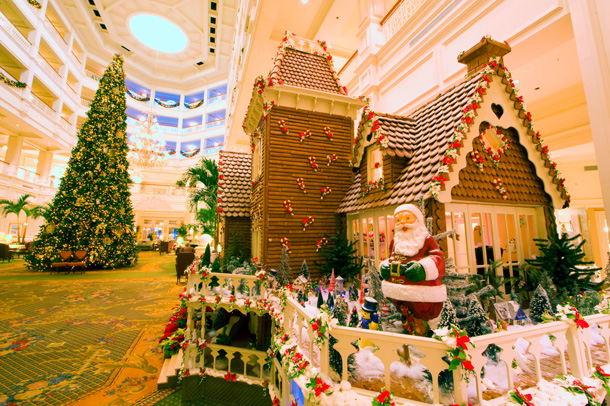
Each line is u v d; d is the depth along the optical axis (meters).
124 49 30.12
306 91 7.09
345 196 7.21
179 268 10.56
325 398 1.85
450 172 3.76
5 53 16.47
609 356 2.28
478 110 4.10
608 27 3.96
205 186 14.77
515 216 4.60
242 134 19.33
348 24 12.98
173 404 3.76
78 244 13.04
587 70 4.13
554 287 3.73
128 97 31.94
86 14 23.92
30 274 12.09
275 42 11.72
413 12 8.32
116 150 14.49
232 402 3.94
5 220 20.11
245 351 4.05
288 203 6.74
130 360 4.55
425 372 2.25
